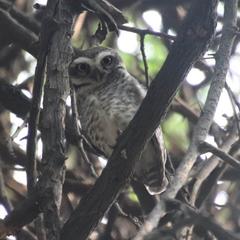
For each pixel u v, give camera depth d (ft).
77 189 36.01
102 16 26.09
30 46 34.65
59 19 25.31
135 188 34.73
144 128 22.59
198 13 21.30
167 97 22.17
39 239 23.79
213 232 18.98
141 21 41.75
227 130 35.55
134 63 43.29
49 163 23.00
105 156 36.63
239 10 36.42
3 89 34.68
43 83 25.64
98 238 35.19
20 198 37.35
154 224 21.75
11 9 37.63
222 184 35.63
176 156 39.19
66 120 30.35
